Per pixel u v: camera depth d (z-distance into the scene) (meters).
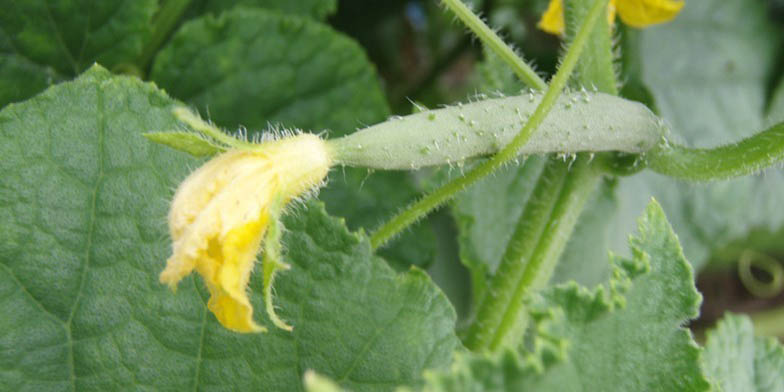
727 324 0.29
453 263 0.36
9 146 0.24
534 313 0.22
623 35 0.34
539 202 0.27
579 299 0.22
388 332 0.24
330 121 0.31
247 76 0.31
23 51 0.29
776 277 0.46
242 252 0.20
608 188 0.34
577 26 0.26
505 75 0.32
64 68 0.29
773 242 0.45
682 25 0.40
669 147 0.25
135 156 0.24
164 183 0.24
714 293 0.49
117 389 0.24
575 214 0.27
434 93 0.45
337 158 0.22
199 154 0.21
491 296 0.27
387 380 0.24
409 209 0.24
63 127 0.24
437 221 0.37
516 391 0.20
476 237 0.31
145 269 0.24
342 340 0.24
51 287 0.24
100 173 0.24
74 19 0.29
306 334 0.24
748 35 0.42
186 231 0.20
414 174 0.40
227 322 0.21
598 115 0.24
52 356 0.24
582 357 0.22
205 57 0.30
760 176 0.41
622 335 0.22
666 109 0.39
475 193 0.31
